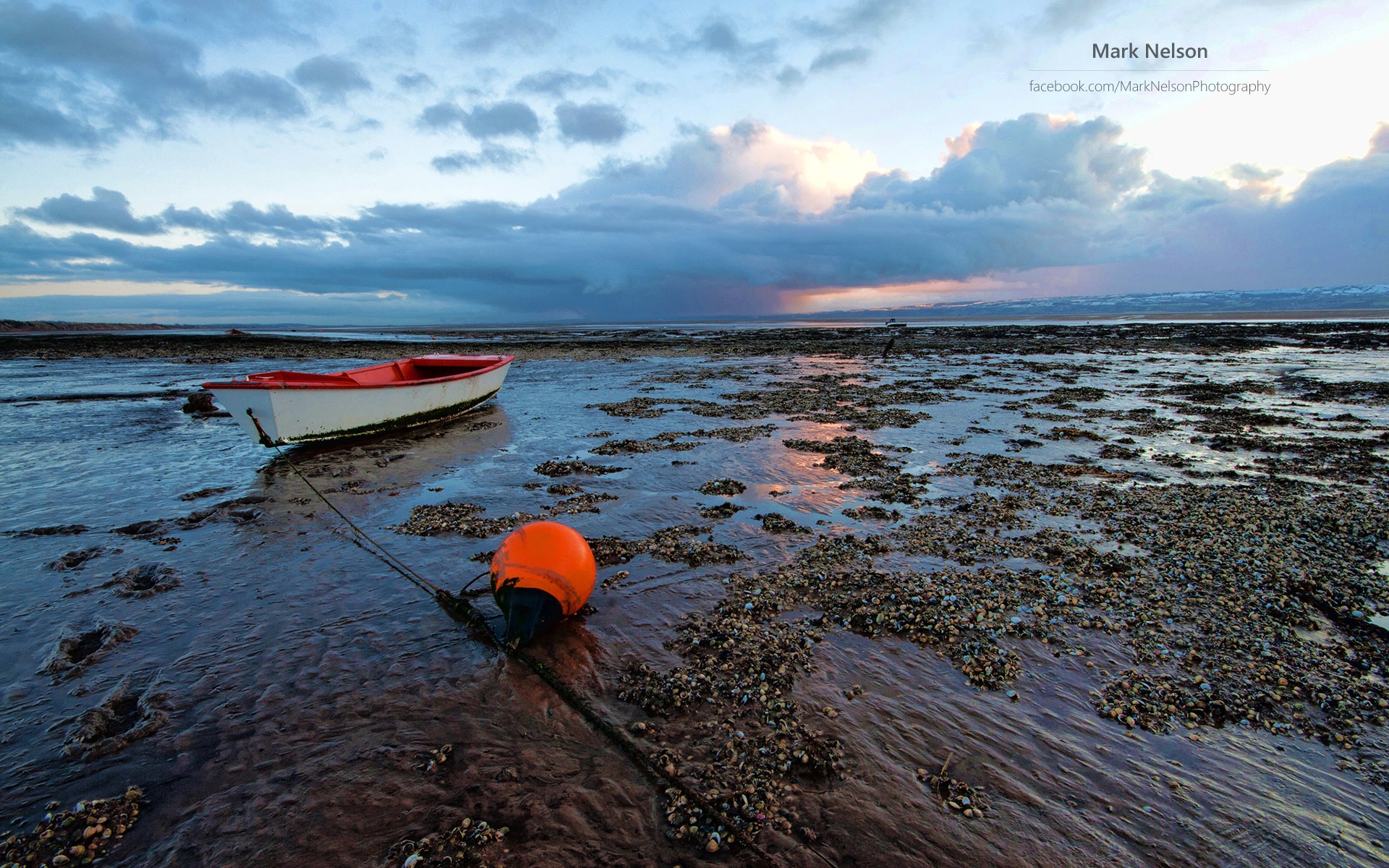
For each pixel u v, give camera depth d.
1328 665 5.16
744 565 7.23
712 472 11.27
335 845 3.54
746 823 3.67
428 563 7.36
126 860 3.49
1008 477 10.71
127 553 7.75
